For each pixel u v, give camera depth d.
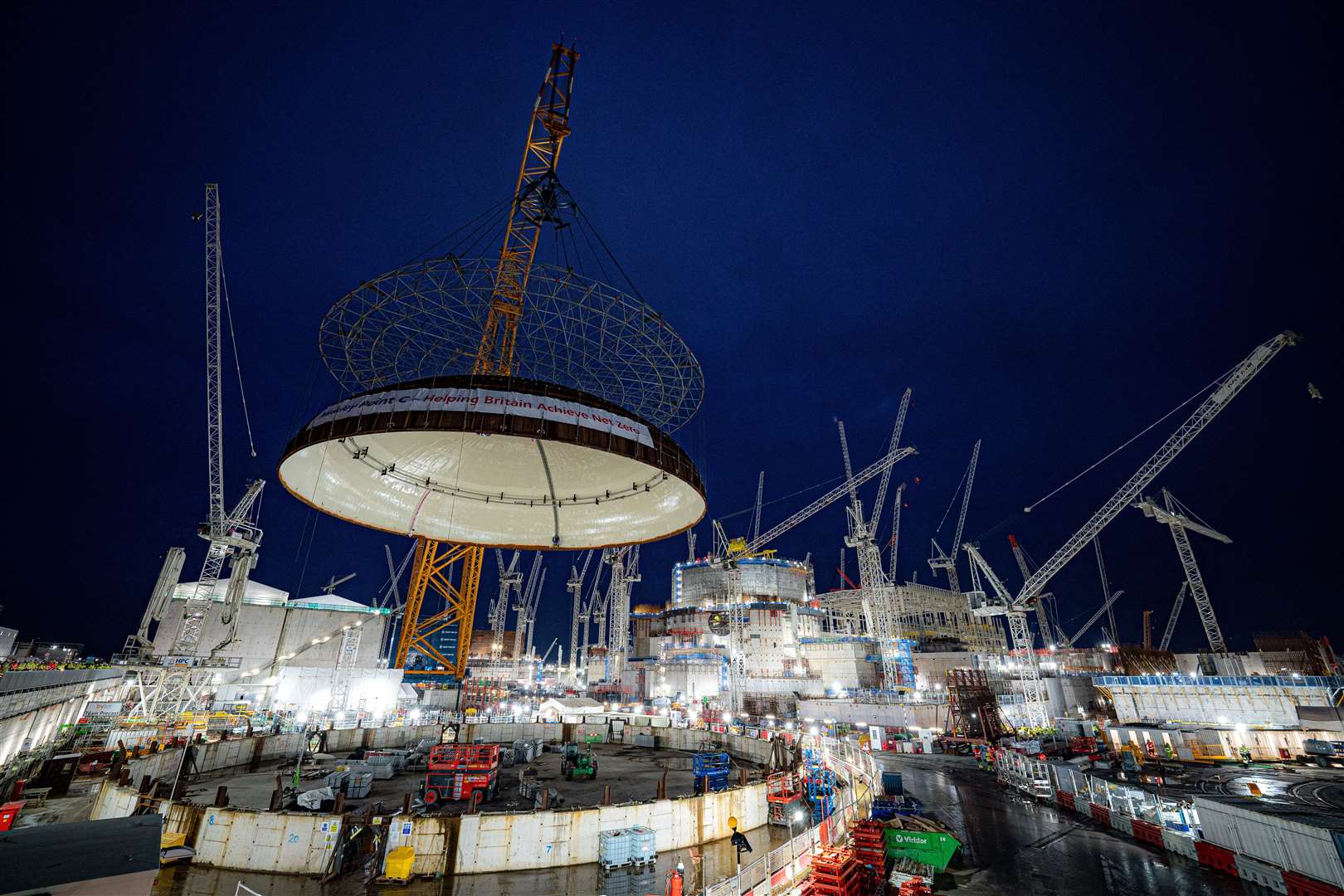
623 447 28.25
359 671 98.75
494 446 36.62
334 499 35.09
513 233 47.38
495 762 41.31
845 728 88.50
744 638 150.38
